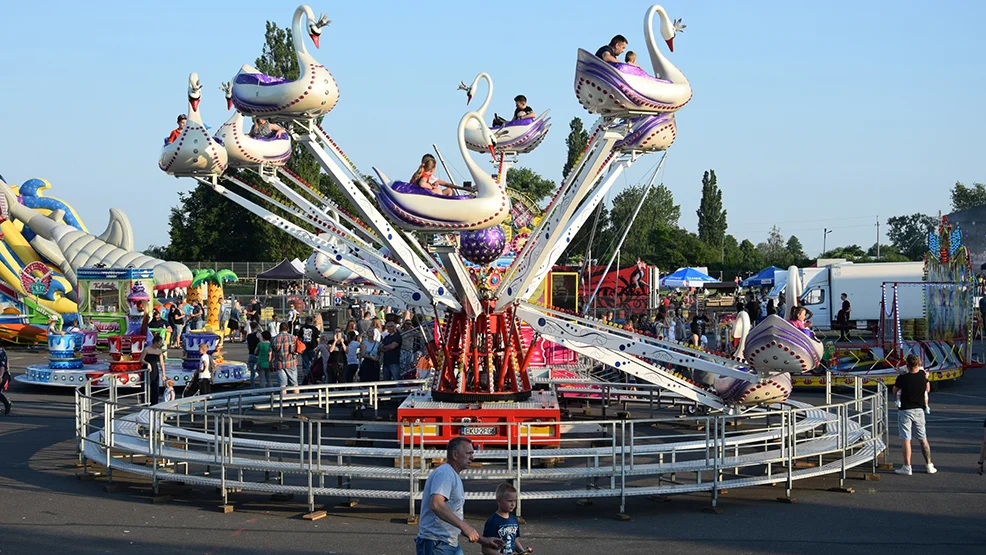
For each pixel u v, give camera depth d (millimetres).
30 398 22656
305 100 12172
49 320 36406
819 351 13656
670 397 19219
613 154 14984
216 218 78750
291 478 13125
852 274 43188
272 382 21438
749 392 14148
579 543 9914
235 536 10180
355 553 9492
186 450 12711
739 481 11625
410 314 25688
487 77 15852
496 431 14031
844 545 9797
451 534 6859
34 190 39312
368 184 13547
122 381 22125
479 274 15266
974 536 10125
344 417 18562
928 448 13484
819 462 12656
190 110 14586
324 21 12297
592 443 15719
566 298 26609
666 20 13172
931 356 24922
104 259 37219
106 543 9867
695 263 92750
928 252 28234
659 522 10883
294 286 61969
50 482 13031
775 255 122000
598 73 12359
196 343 24016
